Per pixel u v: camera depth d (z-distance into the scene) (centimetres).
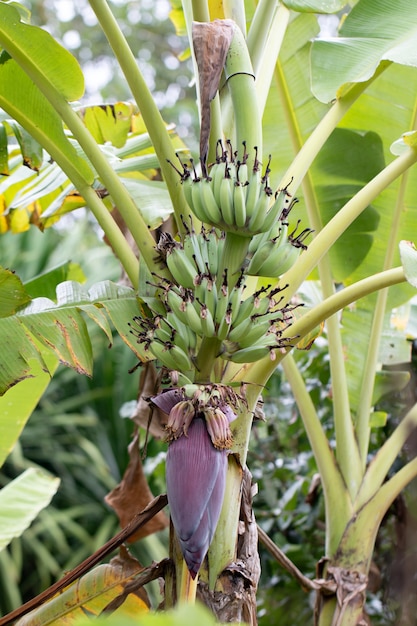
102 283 218
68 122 213
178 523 171
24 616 224
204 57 183
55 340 200
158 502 208
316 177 279
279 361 199
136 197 254
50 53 212
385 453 263
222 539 192
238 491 194
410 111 272
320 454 261
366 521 256
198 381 186
